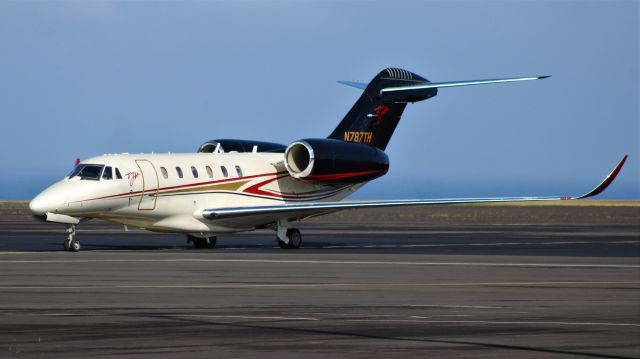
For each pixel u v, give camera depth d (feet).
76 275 235.40
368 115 389.80
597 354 129.08
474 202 355.56
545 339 140.77
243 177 371.35
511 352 130.11
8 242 389.39
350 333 145.48
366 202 356.18
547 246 389.39
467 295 198.08
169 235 463.01
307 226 634.02
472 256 317.22
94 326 150.92
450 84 380.17
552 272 255.70
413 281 227.61
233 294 196.85
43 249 343.05
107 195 328.90
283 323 155.53
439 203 354.74
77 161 352.49
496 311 172.55
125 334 143.43
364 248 367.66
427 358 125.70
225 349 131.34
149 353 128.16
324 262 284.00
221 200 363.35
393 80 393.09
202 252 329.52
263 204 376.48
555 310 174.60
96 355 126.41
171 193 347.56
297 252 334.65
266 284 217.36
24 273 239.91
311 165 366.02
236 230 367.04
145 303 180.55
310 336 142.51
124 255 307.58
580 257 317.22
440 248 370.73
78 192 323.16
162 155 355.36
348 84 394.73
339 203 355.56
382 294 198.90
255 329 148.97
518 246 388.57
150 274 239.91
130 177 335.26
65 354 127.03
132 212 339.36
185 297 190.90
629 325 155.33
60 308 172.55
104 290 202.08
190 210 353.72
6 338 139.23
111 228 554.87
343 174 376.89
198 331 146.61
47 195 319.68
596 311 173.47
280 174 382.63
